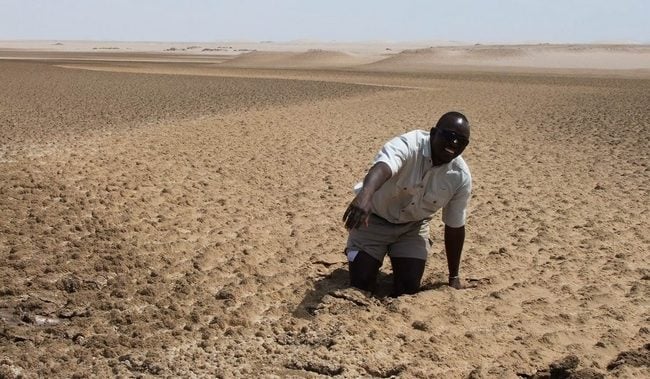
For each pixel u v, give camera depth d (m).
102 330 5.33
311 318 5.54
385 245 6.11
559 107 23.50
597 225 8.53
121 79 35.03
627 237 8.10
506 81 39.38
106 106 21.56
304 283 6.25
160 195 9.06
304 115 19.38
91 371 4.69
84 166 10.51
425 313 5.61
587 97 27.88
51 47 163.00
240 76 40.41
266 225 8.14
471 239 7.86
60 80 33.25
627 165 12.62
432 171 5.71
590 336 5.29
